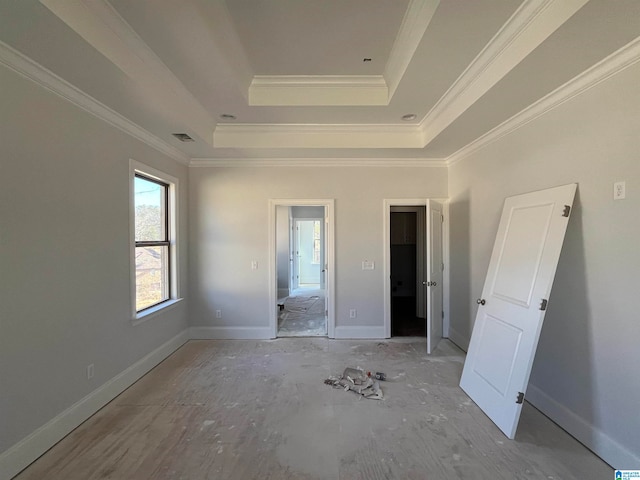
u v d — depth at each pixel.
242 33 2.35
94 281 2.56
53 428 2.15
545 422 2.38
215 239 4.44
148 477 1.87
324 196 4.43
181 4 1.79
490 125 2.98
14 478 1.86
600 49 1.77
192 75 2.55
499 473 1.88
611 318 1.93
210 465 1.97
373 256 4.46
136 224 3.37
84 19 1.70
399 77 2.59
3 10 1.46
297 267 9.14
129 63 2.09
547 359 2.46
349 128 3.71
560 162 2.32
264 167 4.42
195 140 3.46
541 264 2.29
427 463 1.97
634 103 1.78
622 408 1.86
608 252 1.95
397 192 4.43
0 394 1.82
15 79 1.89
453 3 1.68
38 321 2.05
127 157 3.00
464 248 3.95
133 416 2.51
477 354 2.82
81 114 2.41
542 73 2.03
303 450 2.10
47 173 2.12
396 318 5.60
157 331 3.57
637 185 1.77
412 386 3.01
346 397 2.80
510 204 2.83
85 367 2.46
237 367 3.46
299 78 3.01
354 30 2.30
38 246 2.06
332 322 4.45
